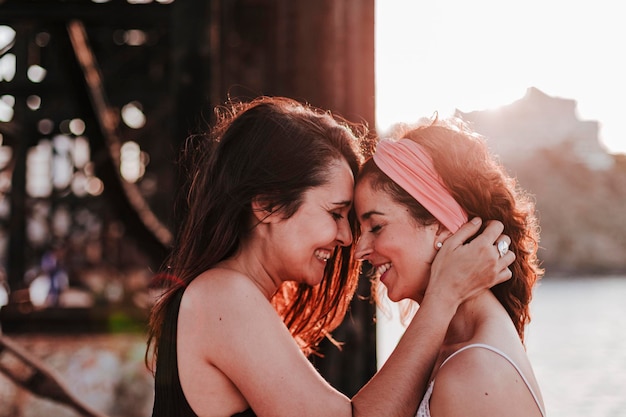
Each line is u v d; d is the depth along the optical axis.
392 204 1.97
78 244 17.56
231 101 2.89
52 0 3.69
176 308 1.94
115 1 3.82
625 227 78.06
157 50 11.79
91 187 17.47
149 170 12.84
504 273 1.92
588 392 13.52
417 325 1.88
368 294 2.72
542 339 20.48
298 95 2.73
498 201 1.97
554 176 82.12
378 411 1.82
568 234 78.06
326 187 1.99
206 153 2.16
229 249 2.00
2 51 13.34
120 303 11.85
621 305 33.12
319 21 2.72
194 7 2.83
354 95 2.71
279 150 1.98
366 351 2.71
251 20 3.02
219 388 1.89
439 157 1.93
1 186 16.67
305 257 2.00
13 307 11.40
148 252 3.87
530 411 1.71
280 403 1.85
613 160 83.12
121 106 12.36
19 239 16.38
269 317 1.91
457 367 1.73
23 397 7.58
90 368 9.16
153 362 2.03
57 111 15.43
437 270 1.91
